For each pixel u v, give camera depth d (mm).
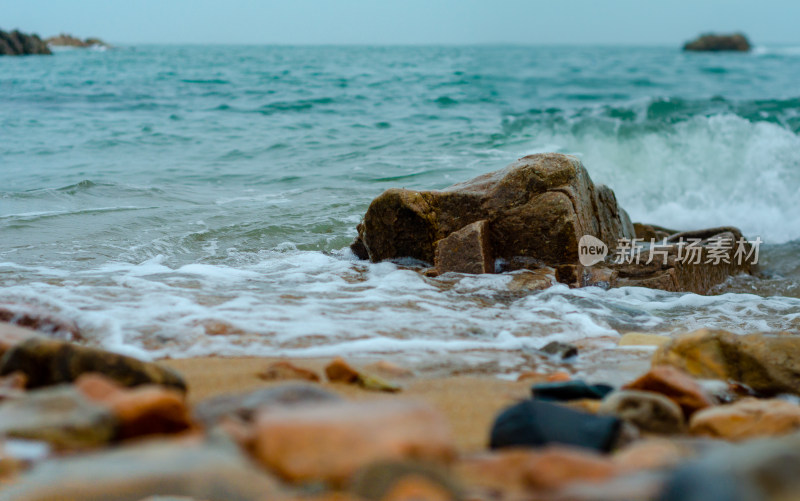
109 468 2002
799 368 3887
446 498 1899
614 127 15820
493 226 7266
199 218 9328
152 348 4480
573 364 4539
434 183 11648
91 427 2354
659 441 2600
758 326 5711
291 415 2240
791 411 3000
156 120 20375
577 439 2623
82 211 9523
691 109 20250
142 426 2439
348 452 2045
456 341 4961
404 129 17984
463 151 14625
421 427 2133
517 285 6594
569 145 15305
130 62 57750
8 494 1925
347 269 7285
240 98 26156
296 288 6383
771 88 33938
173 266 7305
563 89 32906
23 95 26531
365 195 10969
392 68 44938
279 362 4012
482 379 4031
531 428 2684
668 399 3244
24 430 2303
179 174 12773
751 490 1601
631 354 4785
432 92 27984
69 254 7512
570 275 6934
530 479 2131
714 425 3016
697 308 6305
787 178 12359
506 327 5410
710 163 13320
